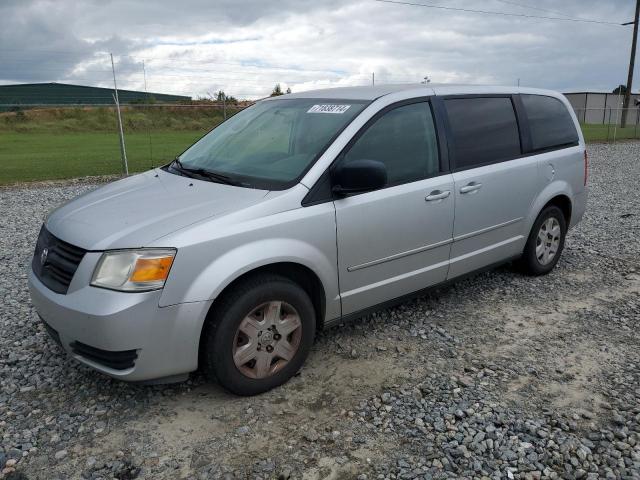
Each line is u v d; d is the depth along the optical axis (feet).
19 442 9.62
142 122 96.48
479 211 14.74
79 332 9.78
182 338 9.86
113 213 10.98
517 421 10.22
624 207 30.89
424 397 11.09
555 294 16.72
